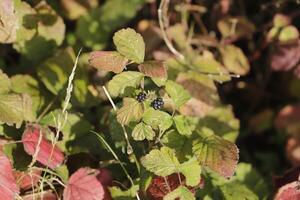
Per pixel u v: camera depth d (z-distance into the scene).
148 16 1.32
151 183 1.01
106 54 0.98
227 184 1.07
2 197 0.97
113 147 1.09
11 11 1.03
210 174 1.08
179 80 1.16
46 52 1.17
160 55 1.21
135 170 1.07
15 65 1.21
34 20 1.13
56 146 1.05
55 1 1.27
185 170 0.98
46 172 1.04
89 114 1.15
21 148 1.04
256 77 1.34
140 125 0.98
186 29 1.28
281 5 1.30
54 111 1.08
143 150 1.06
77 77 1.13
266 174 1.28
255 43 1.32
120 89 0.99
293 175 1.08
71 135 1.09
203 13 1.32
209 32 1.33
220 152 0.97
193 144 0.99
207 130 1.12
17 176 1.02
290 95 1.34
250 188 1.12
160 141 1.01
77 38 1.28
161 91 1.04
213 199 1.06
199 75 1.17
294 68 1.26
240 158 1.30
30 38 1.14
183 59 1.20
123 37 0.98
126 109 0.98
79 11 1.28
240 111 1.35
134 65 1.13
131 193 1.04
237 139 1.32
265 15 1.32
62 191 1.04
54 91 1.12
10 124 0.99
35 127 1.04
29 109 1.06
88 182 1.01
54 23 1.17
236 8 1.33
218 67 1.20
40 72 1.13
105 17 1.28
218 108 1.17
